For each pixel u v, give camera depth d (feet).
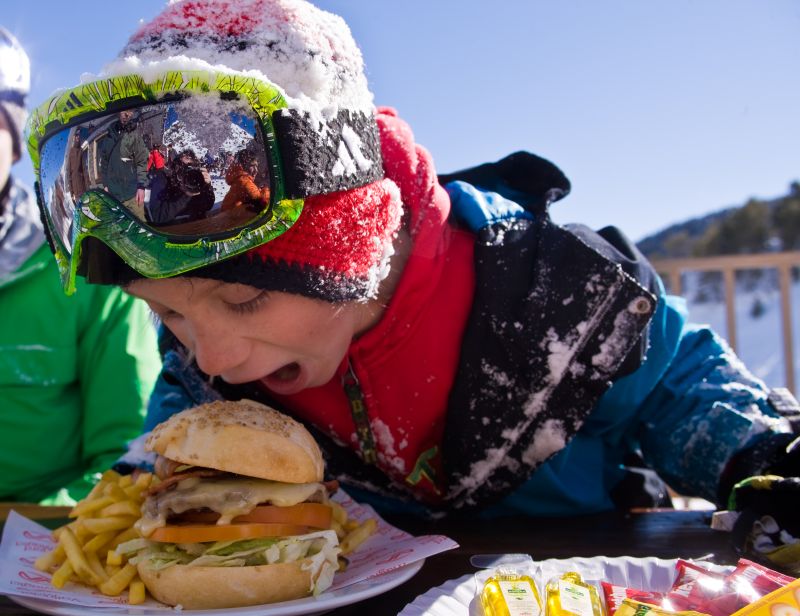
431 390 4.39
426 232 4.20
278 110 2.98
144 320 7.11
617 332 4.17
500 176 5.11
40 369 6.77
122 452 6.68
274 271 3.06
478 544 3.89
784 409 4.23
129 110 2.90
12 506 5.07
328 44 3.36
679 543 3.76
